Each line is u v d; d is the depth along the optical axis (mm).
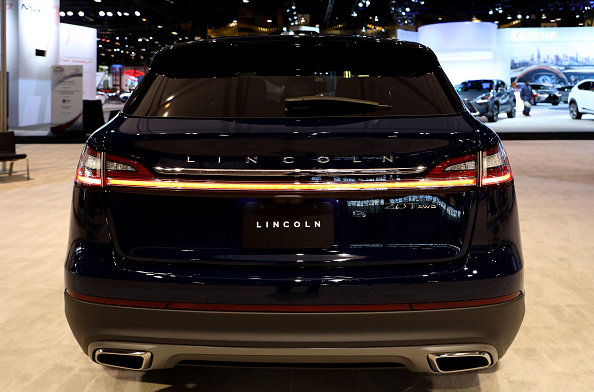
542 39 25078
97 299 1577
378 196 1528
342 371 2229
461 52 22891
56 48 19453
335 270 1535
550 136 14125
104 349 1629
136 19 34188
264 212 1533
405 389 2072
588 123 17734
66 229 4832
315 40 1972
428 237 1546
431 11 30297
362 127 1598
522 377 2168
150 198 1562
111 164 1585
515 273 1590
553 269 3615
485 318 1553
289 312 1518
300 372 2225
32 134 16062
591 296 3105
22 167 9328
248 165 1515
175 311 1532
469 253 1562
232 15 30594
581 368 2246
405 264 1545
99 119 16062
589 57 24922
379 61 1964
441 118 1709
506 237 1603
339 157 1516
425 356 1563
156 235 1563
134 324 1557
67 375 2207
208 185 1527
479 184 1571
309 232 1532
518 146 12430
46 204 6039
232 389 2080
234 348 1541
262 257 1540
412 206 1538
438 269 1540
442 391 2055
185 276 1535
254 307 1526
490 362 1636
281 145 1524
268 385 2111
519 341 2514
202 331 1534
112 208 1584
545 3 28141
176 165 1539
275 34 2029
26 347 2473
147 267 1561
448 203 1552
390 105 1771
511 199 1646
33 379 2174
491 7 28750
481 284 1544
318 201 1529
